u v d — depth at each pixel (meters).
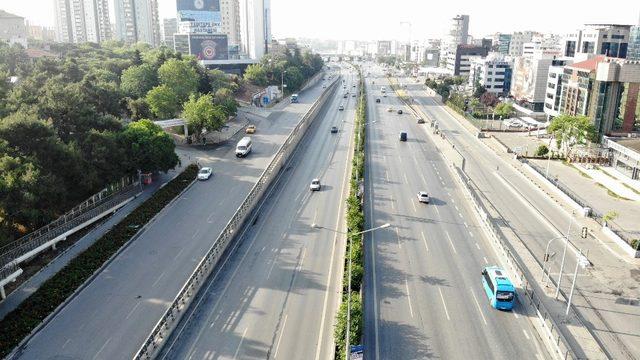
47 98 86.62
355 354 41.75
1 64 145.88
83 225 70.06
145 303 53.22
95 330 48.44
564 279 60.81
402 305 53.41
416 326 49.53
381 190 94.62
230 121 154.88
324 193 91.38
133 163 85.06
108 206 76.69
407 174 106.31
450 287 57.50
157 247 66.94
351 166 110.00
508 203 88.50
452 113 191.12
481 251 67.75
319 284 57.84
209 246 67.38
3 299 52.56
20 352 45.00
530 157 121.38
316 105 184.75
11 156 65.25
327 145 131.75
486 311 52.62
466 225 77.25
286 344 46.50
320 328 49.12
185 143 125.19
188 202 84.38
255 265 62.53
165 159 89.88
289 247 67.88
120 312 51.53
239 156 114.12
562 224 79.00
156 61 164.62
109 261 62.62
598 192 96.38
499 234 74.12
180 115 138.62
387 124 165.50
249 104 189.00
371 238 71.44
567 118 118.88
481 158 122.06
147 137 87.81
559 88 154.38
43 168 67.31
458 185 98.94
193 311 52.00
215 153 117.19
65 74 138.00
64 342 46.50
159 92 132.25
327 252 66.44
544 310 53.28
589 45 196.00
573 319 51.94
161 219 76.69
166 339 46.66
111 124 90.00
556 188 95.25
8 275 53.22
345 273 57.19
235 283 57.97
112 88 115.81
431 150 129.25
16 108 83.62
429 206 85.88
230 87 184.12
